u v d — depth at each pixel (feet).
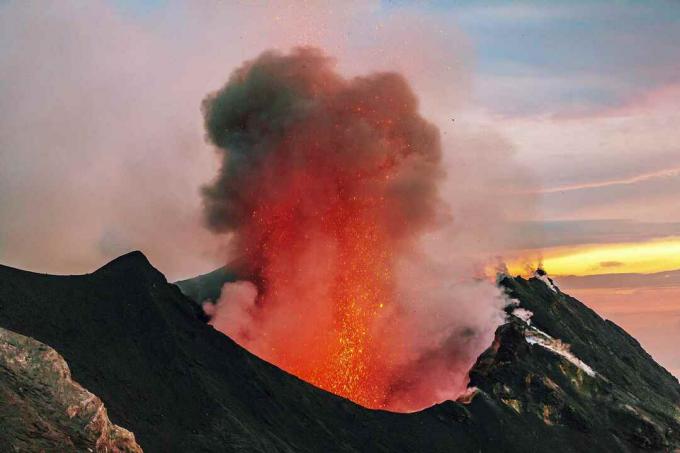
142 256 192.24
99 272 182.29
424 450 180.24
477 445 186.50
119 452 131.13
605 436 202.59
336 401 185.57
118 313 172.65
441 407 192.65
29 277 170.60
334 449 170.50
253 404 170.30
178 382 163.32
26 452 119.85
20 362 129.08
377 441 178.50
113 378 155.43
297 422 172.55
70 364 151.94
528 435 192.95
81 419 128.06
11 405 123.54
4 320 154.10
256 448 155.63
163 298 185.16
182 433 152.66
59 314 163.73
